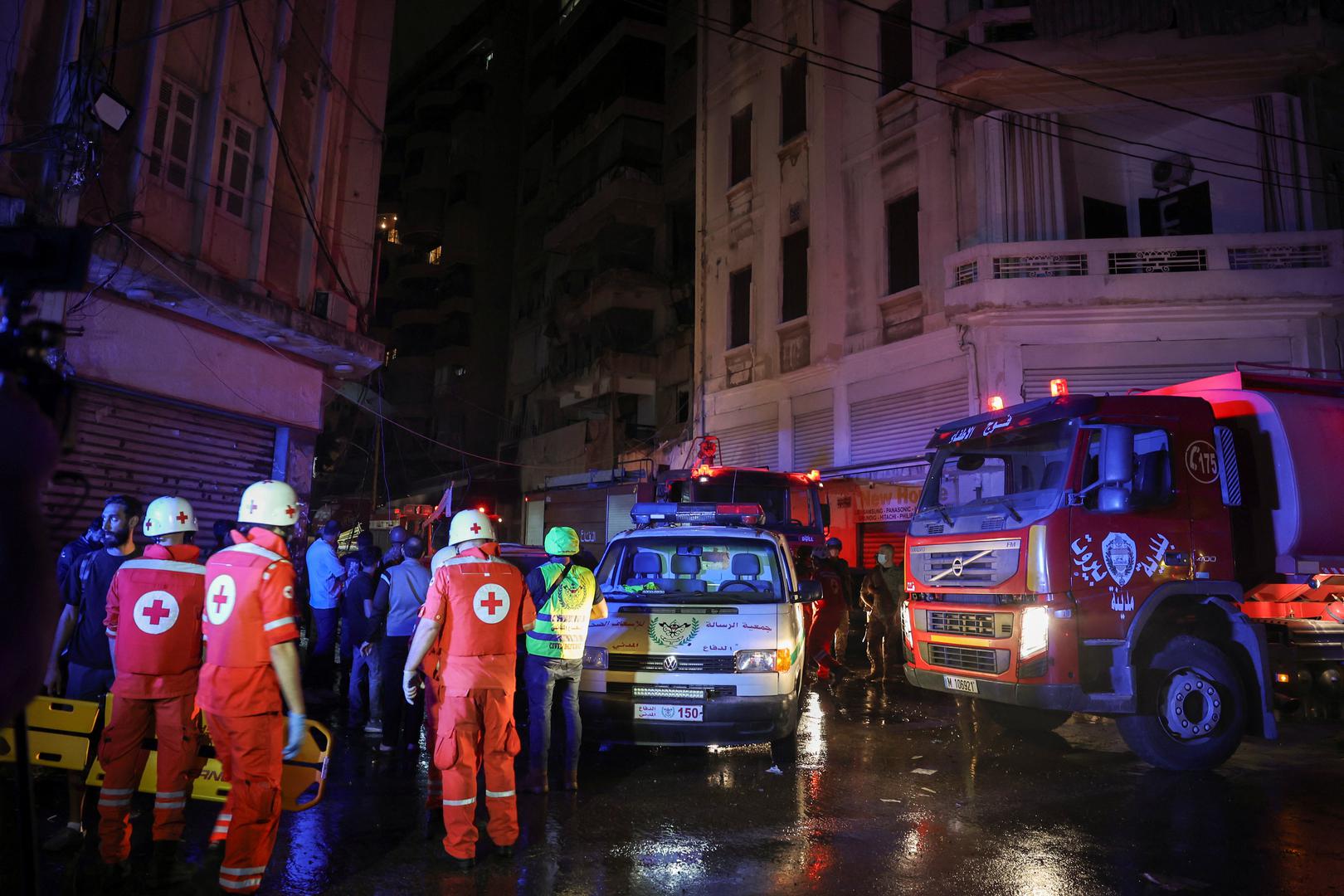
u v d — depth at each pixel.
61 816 4.71
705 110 23.25
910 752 6.66
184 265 8.84
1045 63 14.09
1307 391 7.11
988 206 14.91
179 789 3.86
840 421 17.67
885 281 17.02
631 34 28.97
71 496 8.47
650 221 28.80
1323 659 6.89
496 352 38.03
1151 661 6.07
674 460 23.00
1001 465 6.80
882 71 17.67
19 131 7.52
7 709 1.13
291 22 11.27
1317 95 14.22
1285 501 6.57
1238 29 13.63
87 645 4.50
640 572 7.09
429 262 41.59
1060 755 6.61
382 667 6.34
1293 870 4.12
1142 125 15.43
